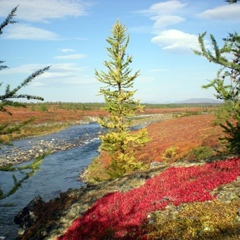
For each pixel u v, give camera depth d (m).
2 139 5.10
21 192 30.86
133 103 24.83
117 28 24.30
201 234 10.70
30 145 62.38
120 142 24.95
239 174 15.58
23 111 134.38
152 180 18.91
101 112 178.25
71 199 21.05
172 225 12.12
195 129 60.88
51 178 36.94
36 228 18.92
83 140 71.38
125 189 19.42
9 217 23.67
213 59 8.62
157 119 133.75
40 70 4.68
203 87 9.93
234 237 9.71
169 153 36.44
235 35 8.50
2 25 4.42
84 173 39.16
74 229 15.61
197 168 18.64
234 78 8.92
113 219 14.96
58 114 139.88
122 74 24.44
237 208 11.90
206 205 13.09
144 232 12.41
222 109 10.99
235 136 15.28
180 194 15.12
